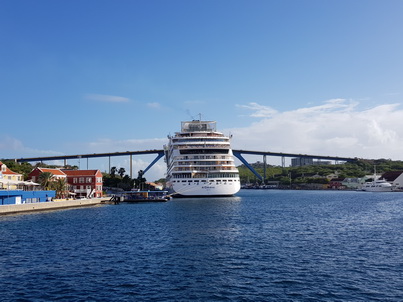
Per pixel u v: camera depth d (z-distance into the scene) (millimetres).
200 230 56719
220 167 126438
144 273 32844
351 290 28359
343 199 144250
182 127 147125
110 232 55688
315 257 38656
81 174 131250
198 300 26438
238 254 39938
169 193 147625
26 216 77562
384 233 54000
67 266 35156
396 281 30438
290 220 70125
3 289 28625
